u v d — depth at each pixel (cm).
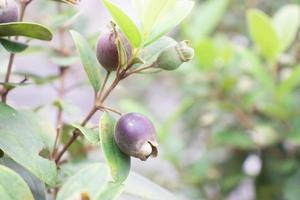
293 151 48
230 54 45
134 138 19
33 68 44
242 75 48
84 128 20
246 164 53
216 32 63
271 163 48
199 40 43
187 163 57
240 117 45
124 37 20
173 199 22
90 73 21
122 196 23
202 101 49
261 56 49
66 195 19
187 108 51
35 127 22
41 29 20
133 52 20
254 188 49
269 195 48
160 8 20
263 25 39
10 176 18
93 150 33
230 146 49
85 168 20
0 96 25
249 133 46
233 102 46
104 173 20
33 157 20
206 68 45
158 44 22
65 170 23
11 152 19
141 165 62
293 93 48
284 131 44
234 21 62
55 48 32
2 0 20
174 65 20
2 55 27
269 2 61
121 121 19
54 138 23
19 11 22
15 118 20
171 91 70
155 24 21
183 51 20
